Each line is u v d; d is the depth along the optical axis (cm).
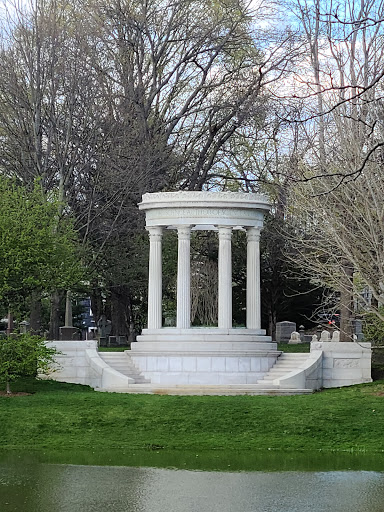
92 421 3662
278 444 3431
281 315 7506
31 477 2891
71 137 6191
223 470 3005
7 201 4572
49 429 3588
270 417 3684
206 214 4991
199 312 6197
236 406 3838
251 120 6969
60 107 6338
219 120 7088
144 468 3036
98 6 6731
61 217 5581
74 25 6494
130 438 3509
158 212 5047
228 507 2523
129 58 6806
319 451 3356
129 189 6134
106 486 2766
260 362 4866
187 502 2573
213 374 4788
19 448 3400
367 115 4300
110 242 6391
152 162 6425
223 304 4984
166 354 4809
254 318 5091
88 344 4856
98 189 6203
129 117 6438
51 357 4466
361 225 4288
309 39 5656
